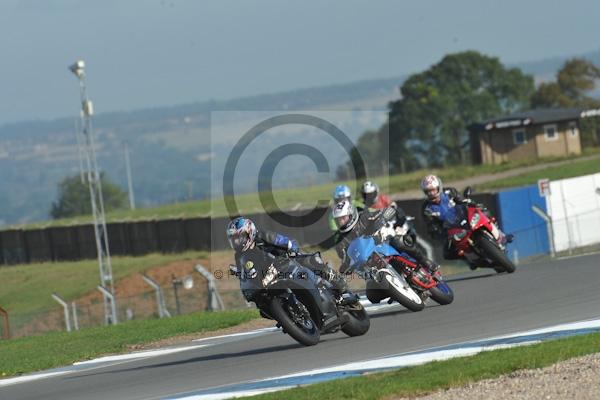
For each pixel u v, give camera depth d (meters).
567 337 40.28
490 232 70.94
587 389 31.50
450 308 56.09
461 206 70.06
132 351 60.53
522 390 32.28
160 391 41.34
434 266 56.97
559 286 60.25
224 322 68.38
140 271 173.00
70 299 170.25
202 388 40.59
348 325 49.34
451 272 121.50
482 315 51.41
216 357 50.59
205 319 73.81
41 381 51.19
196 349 56.28
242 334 60.91
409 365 38.81
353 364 40.72
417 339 46.00
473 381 34.47
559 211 138.75
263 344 53.34
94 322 129.75
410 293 55.28
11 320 133.75
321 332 47.97
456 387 33.94
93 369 53.31
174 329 68.62
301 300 47.50
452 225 69.75
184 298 133.12
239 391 38.25
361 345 46.50
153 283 107.75
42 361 60.25
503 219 133.12
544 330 43.19
